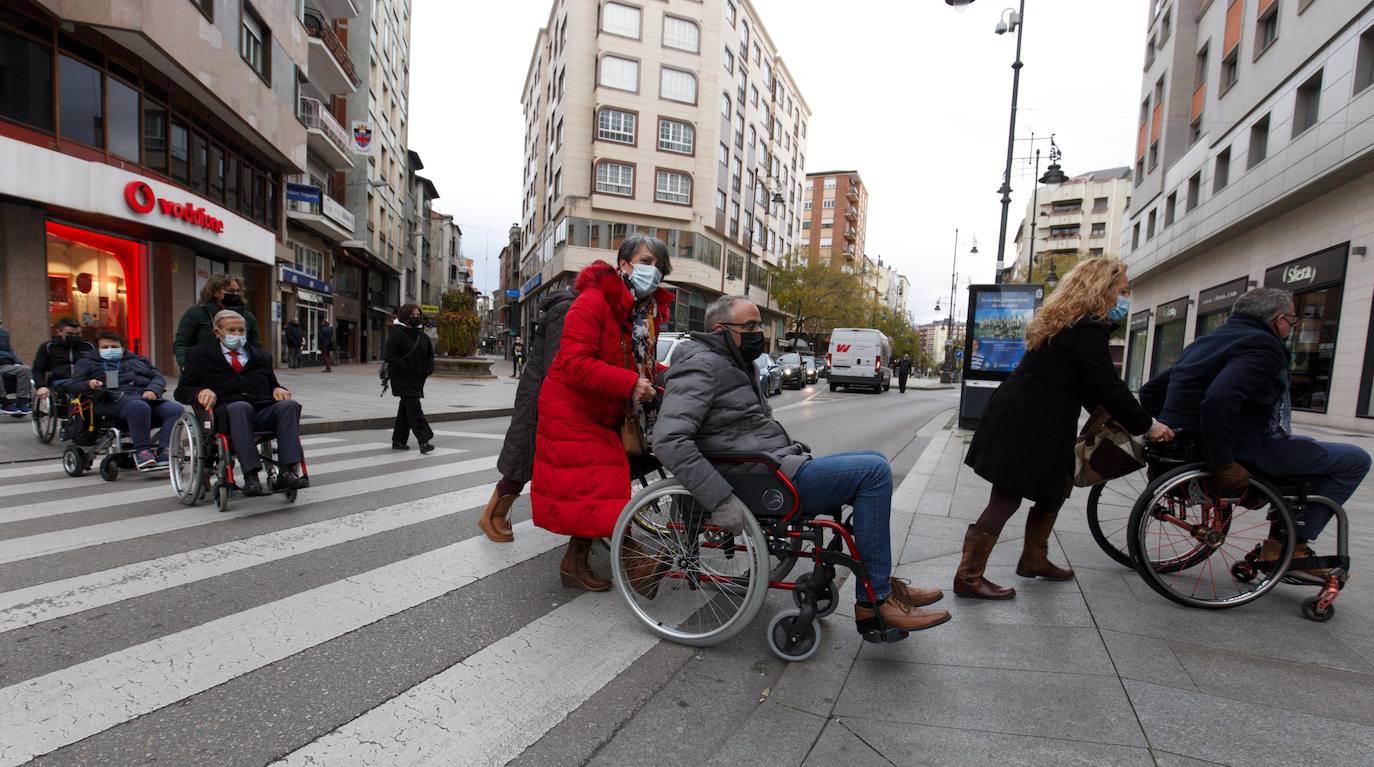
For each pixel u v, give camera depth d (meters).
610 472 2.96
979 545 3.21
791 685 2.40
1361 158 11.44
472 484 5.64
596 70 35.94
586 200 36.34
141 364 5.85
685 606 3.03
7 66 10.93
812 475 2.64
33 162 11.17
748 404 2.80
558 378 3.02
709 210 39.38
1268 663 2.52
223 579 3.23
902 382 28.75
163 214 13.61
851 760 1.94
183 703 2.14
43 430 7.15
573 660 2.57
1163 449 3.37
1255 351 3.03
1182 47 22.06
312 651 2.54
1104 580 3.47
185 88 14.20
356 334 33.09
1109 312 3.09
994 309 10.30
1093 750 1.97
